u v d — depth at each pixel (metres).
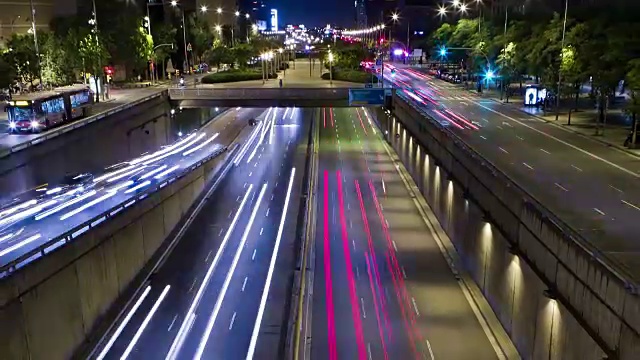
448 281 43.72
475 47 117.31
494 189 38.25
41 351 30.91
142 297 41.69
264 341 35.69
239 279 44.44
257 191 69.25
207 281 44.19
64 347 33.28
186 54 153.12
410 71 173.25
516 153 54.31
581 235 28.52
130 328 37.50
